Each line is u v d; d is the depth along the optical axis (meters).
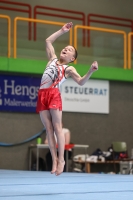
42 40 18.80
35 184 8.74
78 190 7.29
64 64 7.86
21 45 18.50
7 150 18.28
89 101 19.75
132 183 9.41
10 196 6.12
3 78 18.41
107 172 19.59
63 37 18.84
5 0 20.39
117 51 20.08
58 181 9.94
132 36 20.67
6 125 18.36
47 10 21.38
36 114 18.92
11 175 12.43
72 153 17.72
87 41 19.53
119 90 20.47
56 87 7.41
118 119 20.36
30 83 18.88
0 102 18.27
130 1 23.45
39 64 18.47
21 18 18.08
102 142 19.94
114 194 6.59
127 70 20.08
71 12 21.64
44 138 18.92
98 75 19.56
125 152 18.66
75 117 19.53
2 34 18.03
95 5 22.58
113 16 22.94
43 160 18.66
